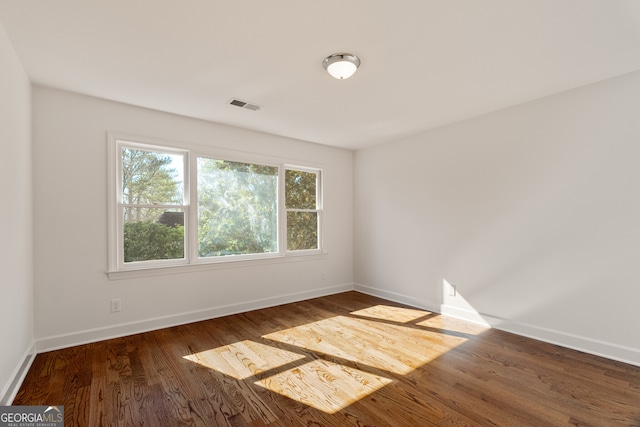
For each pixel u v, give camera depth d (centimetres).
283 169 420
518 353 262
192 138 340
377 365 242
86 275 280
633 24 178
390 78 247
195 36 190
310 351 267
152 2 158
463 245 352
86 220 280
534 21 176
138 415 180
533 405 190
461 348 273
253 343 283
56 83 255
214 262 354
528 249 297
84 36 189
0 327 177
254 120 350
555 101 279
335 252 478
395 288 432
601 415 180
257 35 189
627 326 242
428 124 366
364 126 373
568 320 272
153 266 315
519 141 304
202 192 352
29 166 244
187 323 335
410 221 412
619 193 245
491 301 326
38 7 161
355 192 497
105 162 289
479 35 190
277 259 410
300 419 178
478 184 338
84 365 238
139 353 261
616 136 246
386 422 175
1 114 179
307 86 262
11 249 198
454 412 184
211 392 204
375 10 166
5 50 185
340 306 404
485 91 273
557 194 278
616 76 246
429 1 159
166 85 259
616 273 247
